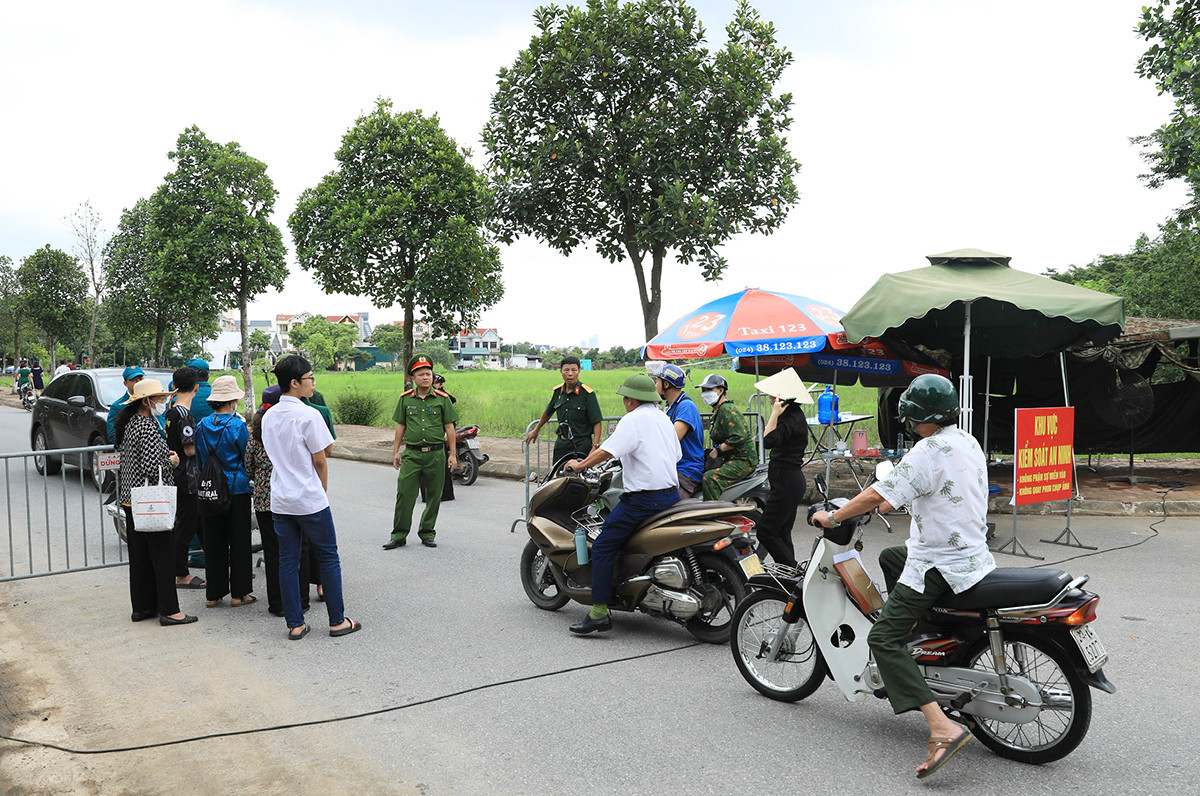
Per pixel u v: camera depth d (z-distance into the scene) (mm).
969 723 3797
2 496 11508
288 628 5641
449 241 18641
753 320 9977
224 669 5008
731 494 7598
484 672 4902
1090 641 3467
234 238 23562
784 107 12195
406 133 19312
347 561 7746
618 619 6031
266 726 4176
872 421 17422
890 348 11047
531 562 6340
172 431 6375
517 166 12156
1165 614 5820
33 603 6492
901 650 3627
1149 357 12680
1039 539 8500
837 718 4199
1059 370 12711
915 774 3576
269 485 6125
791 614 4309
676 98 11742
